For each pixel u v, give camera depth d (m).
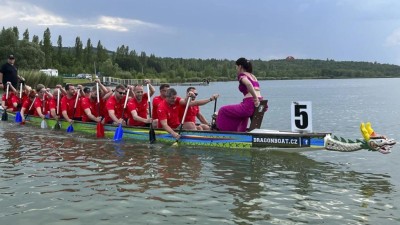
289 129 15.44
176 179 6.85
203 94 54.41
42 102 14.95
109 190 6.22
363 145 7.58
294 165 7.86
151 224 4.88
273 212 5.28
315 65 187.62
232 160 8.27
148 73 135.88
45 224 4.88
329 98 39.81
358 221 4.96
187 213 5.25
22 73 45.78
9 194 6.02
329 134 8.15
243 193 6.08
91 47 137.12
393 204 5.57
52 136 12.05
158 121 10.62
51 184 6.54
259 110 9.32
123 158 8.59
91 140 11.18
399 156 8.67
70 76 98.00
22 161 8.29
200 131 9.74
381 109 24.33
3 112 17.06
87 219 5.04
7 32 85.81
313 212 5.28
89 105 12.63
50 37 112.62
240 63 9.29
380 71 191.50
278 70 177.88
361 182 6.70
